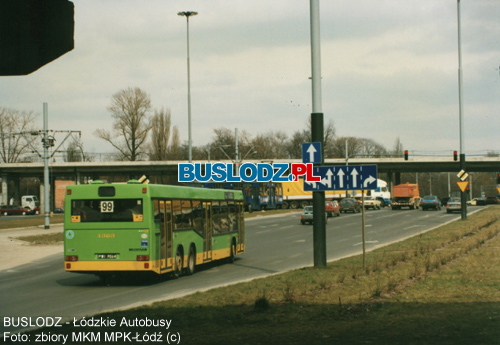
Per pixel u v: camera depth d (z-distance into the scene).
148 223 14.66
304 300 10.35
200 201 18.17
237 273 16.92
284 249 25.83
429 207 68.25
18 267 21.20
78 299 12.46
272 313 9.23
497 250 18.66
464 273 13.29
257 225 46.88
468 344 6.76
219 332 7.97
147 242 14.62
